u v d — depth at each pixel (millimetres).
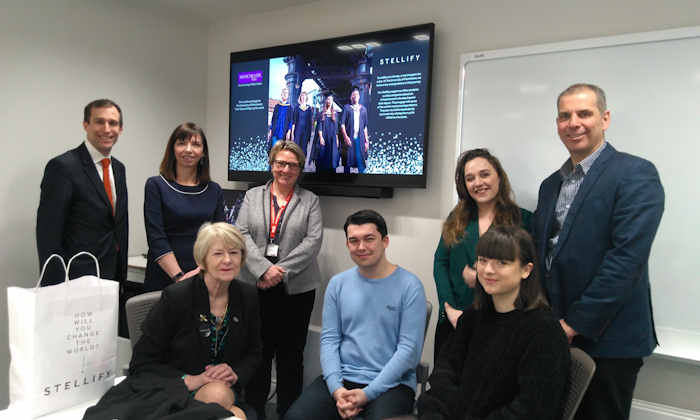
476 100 2350
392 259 2658
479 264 1314
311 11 2922
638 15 1969
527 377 1173
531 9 2215
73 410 1114
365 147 2637
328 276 2895
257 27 3172
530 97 2205
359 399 1557
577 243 1585
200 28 3398
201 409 1101
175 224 2223
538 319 1224
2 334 2412
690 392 1918
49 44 2539
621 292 1432
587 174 1594
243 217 2410
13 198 2432
